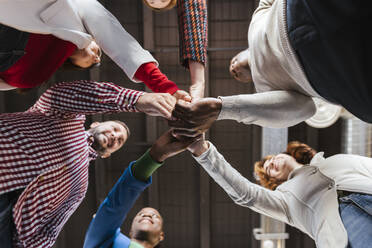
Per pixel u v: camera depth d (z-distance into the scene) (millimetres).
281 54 899
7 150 810
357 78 697
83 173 1066
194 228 3928
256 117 992
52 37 903
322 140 3787
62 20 858
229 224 3932
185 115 972
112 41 938
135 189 1272
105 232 1358
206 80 3619
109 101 886
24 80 951
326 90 838
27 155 837
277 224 2941
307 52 771
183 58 1084
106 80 3648
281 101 988
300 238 3824
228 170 1345
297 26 774
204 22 1081
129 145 3729
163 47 3611
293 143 1920
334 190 1201
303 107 1012
